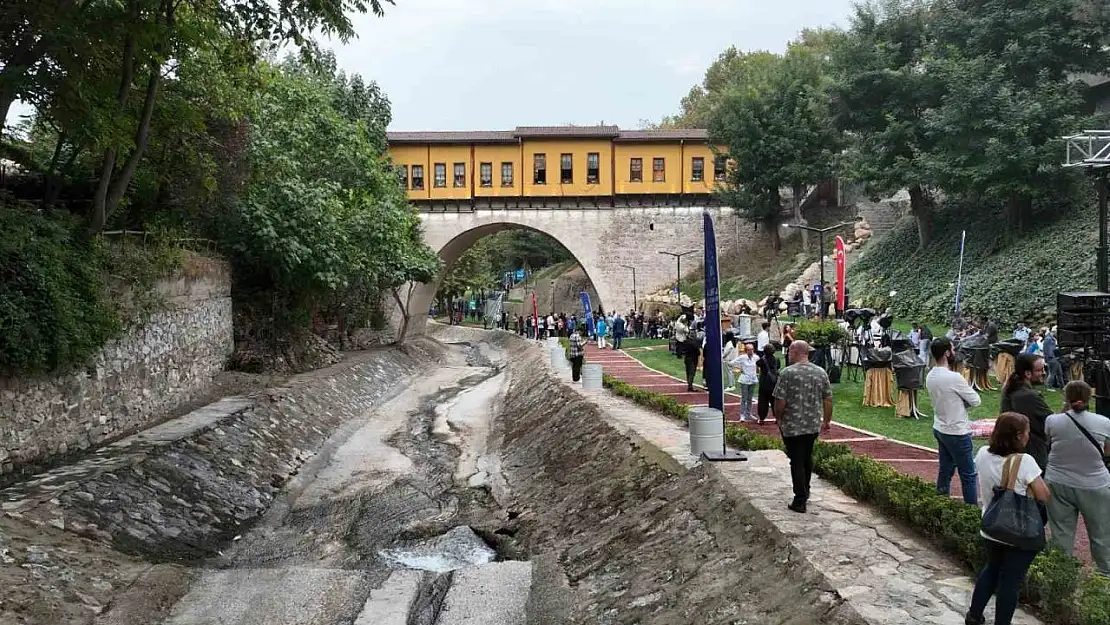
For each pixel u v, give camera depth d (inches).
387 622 372.2
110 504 467.2
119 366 641.0
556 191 2071.9
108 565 403.9
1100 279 692.7
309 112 1323.8
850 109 1524.4
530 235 3531.0
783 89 1818.4
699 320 932.6
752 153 1792.6
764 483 399.2
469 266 2795.3
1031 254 1176.8
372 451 809.5
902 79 1424.7
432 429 935.7
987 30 1327.5
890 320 895.1
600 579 389.4
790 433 345.7
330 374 1087.0
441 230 2082.9
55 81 543.5
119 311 637.3
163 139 778.8
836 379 820.6
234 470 626.2
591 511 492.1
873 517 342.6
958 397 345.7
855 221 1877.5
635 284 2066.9
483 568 438.6
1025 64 1274.6
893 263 1552.7
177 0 614.2
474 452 808.3
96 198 631.2
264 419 770.2
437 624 365.1
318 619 379.9
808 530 322.7
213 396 840.9
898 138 1435.8
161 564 433.1
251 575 443.5
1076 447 279.7
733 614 285.6
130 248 707.4
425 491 648.4
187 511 519.2
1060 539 284.8
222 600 402.0
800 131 1753.2
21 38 537.3
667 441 536.7
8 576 351.6
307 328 1234.0
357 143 1393.9
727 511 373.4
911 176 1371.8
